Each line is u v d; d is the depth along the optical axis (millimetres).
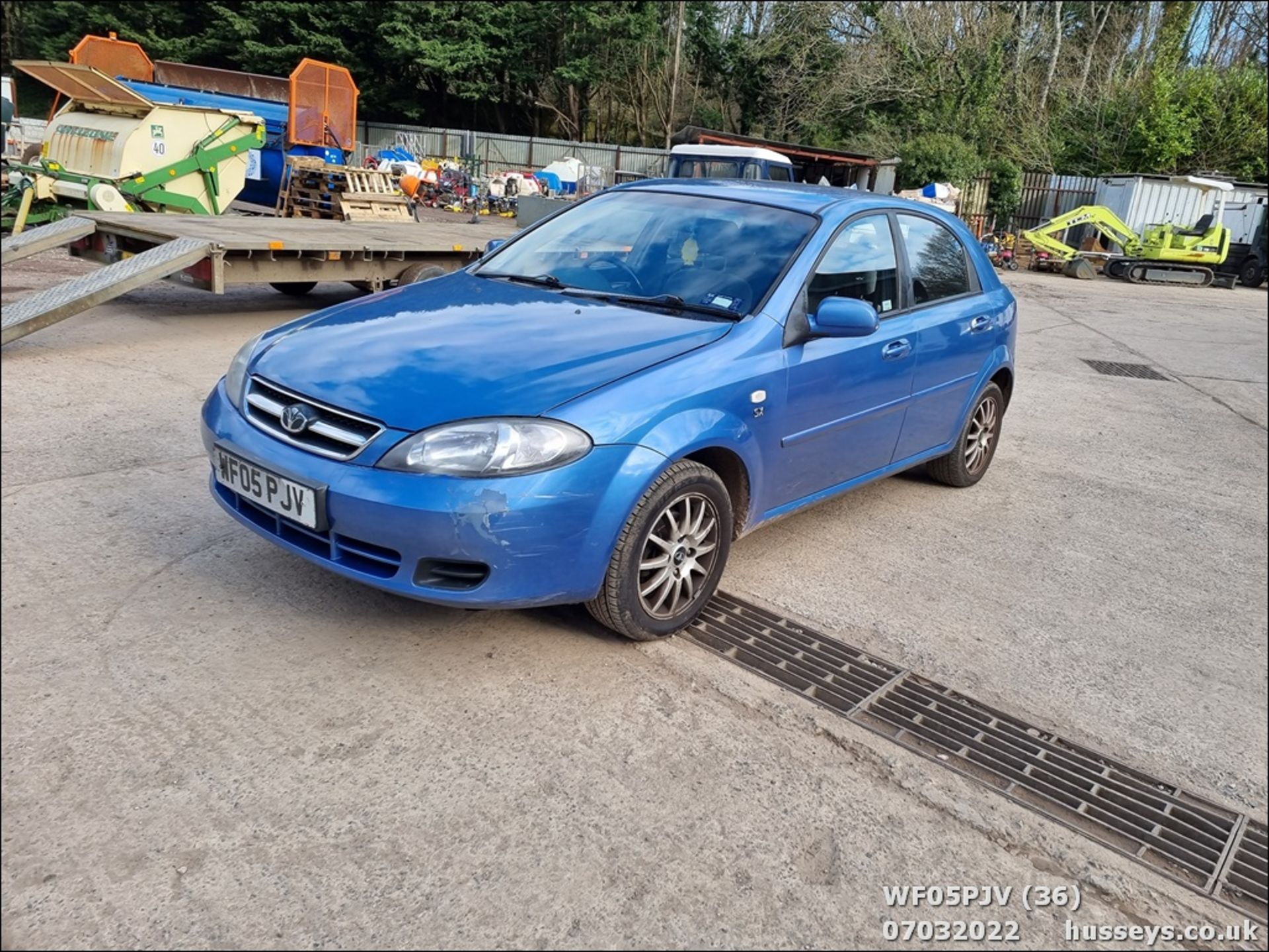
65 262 10531
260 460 2900
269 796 2336
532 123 36500
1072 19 33531
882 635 3551
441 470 2660
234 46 32281
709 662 3184
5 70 37594
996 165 26531
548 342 3174
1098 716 3154
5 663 2773
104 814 2227
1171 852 2523
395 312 3520
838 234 3936
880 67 30266
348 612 3240
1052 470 6078
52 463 4395
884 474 4504
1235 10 33406
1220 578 4484
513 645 3135
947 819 2533
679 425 3021
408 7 31062
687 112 33969
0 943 1861
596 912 2090
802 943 2070
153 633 3008
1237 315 16672
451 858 2197
